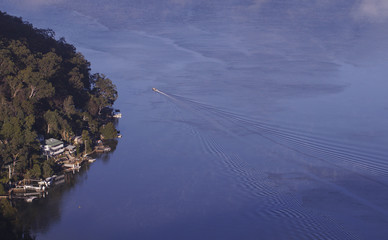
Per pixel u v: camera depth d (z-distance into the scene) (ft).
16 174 326.44
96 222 278.87
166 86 538.88
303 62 653.71
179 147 373.40
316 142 366.63
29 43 498.28
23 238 255.50
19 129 338.13
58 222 279.28
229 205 286.46
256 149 358.64
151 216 281.74
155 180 323.98
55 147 360.69
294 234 252.21
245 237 254.47
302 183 303.68
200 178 321.93
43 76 406.82
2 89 383.86
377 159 336.29
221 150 360.89
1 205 263.90
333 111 439.22
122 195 307.58
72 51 563.07
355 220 260.01
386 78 564.30
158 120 435.94
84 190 315.78
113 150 379.14
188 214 281.33
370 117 421.59
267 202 284.61
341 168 322.96
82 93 453.58
